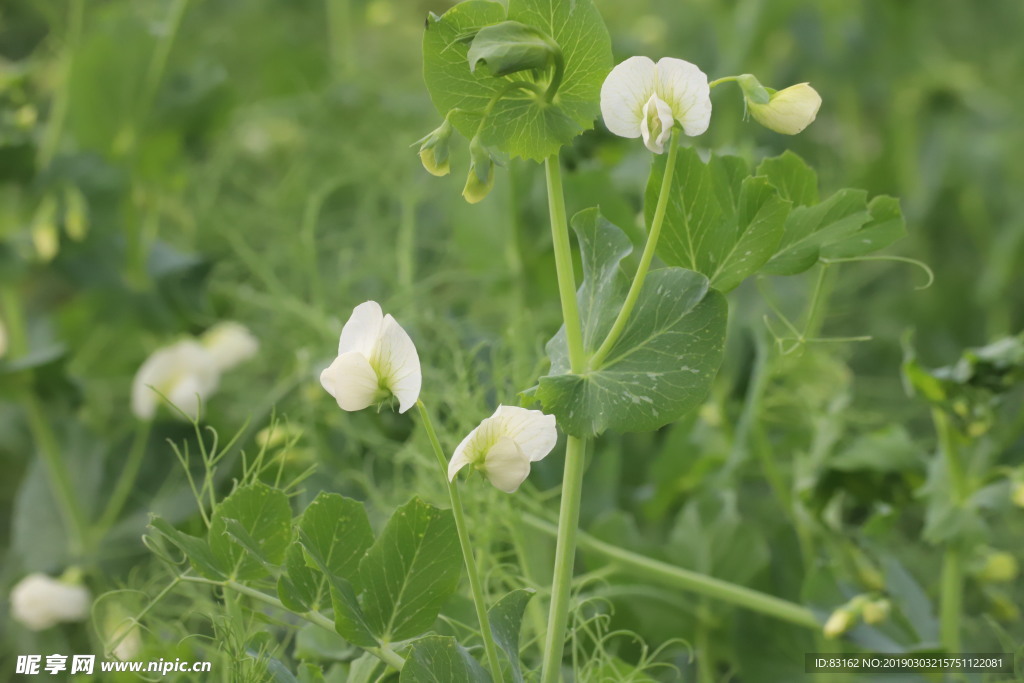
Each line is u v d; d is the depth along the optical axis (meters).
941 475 1.12
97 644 1.18
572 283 0.98
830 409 1.18
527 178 1.25
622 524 1.17
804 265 1.00
